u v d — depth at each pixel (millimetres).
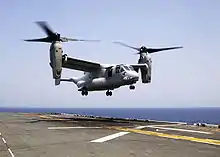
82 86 36406
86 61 31594
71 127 19766
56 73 26141
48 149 10984
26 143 12406
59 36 26781
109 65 33281
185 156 9688
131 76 30531
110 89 34594
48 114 43281
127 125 21766
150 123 24312
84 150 10766
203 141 13039
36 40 26859
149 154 10008
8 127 19469
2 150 10773
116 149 10961
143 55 35219
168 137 14430
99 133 16094
